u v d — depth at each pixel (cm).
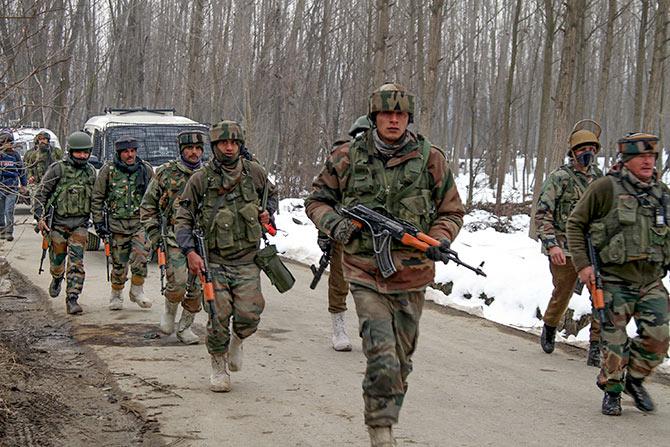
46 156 1493
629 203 605
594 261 617
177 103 3241
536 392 677
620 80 4159
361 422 587
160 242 816
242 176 638
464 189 3784
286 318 959
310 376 711
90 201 955
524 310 971
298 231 1645
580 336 879
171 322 846
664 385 704
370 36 2520
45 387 644
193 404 621
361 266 492
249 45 2472
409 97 491
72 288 944
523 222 2403
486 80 4628
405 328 495
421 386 689
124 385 668
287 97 2786
